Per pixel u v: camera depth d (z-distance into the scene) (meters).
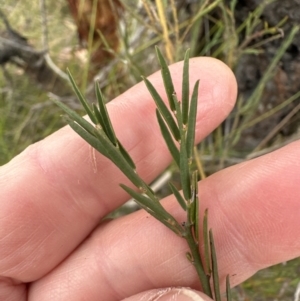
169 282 0.10
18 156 0.11
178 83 0.10
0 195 0.10
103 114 0.06
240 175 0.10
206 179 0.10
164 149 0.10
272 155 0.09
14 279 0.11
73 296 0.11
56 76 0.17
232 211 0.10
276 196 0.09
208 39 0.14
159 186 0.15
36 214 0.10
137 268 0.10
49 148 0.10
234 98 0.10
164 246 0.10
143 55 0.16
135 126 0.10
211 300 0.08
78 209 0.11
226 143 0.14
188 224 0.07
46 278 0.11
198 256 0.07
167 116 0.06
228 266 0.10
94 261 0.11
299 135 0.13
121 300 0.10
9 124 0.18
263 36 0.13
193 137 0.06
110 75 0.15
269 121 0.15
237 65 0.14
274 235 0.09
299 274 0.14
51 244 0.11
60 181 0.10
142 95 0.10
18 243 0.10
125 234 0.10
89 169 0.10
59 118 0.17
